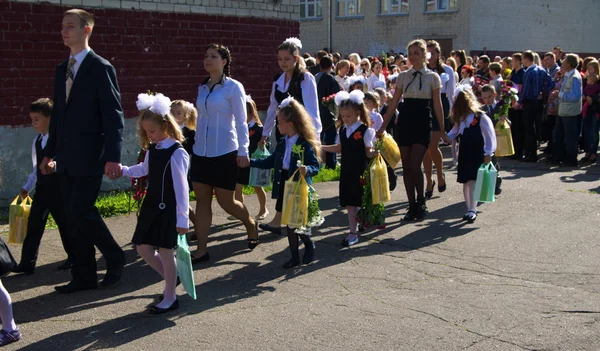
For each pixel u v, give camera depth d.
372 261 6.16
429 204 8.63
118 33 9.23
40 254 6.47
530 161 12.35
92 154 5.25
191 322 4.70
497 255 6.29
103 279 5.54
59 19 8.58
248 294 5.29
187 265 4.75
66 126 5.24
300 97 7.00
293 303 5.06
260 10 11.23
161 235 4.84
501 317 4.72
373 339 4.36
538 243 6.69
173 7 9.88
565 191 9.33
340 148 6.79
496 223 7.55
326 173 10.68
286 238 7.05
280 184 6.39
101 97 5.19
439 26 27.88
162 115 4.88
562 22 30.50
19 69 8.25
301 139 6.05
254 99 11.37
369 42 30.27
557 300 5.06
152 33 9.65
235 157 6.20
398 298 5.14
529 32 29.05
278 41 11.62
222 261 6.23
